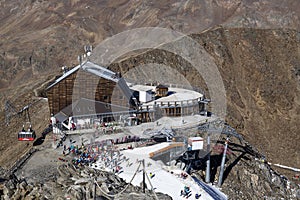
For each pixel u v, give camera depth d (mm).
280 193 83438
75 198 39219
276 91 138875
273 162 112000
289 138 125062
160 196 41031
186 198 44469
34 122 77625
